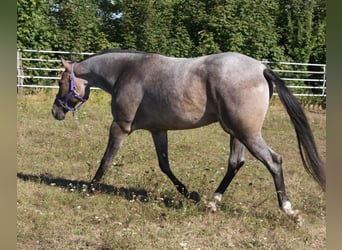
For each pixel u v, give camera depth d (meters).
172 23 17.53
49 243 4.30
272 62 16.62
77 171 6.84
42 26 15.26
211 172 6.95
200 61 5.05
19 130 9.09
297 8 17.64
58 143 8.42
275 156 4.83
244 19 16.91
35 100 12.75
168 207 5.37
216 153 8.33
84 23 16.14
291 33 17.44
